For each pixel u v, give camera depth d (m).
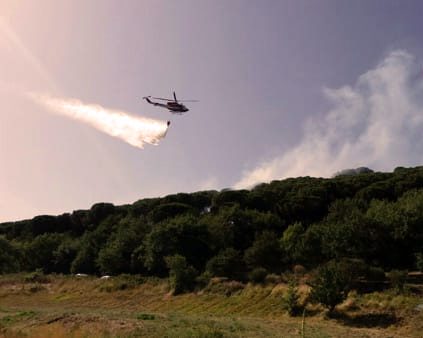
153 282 70.44
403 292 46.22
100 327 32.78
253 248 68.06
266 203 94.44
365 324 42.28
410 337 37.88
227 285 60.94
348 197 86.44
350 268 48.06
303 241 63.50
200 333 28.39
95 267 90.50
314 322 44.25
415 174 85.38
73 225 119.94
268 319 47.16
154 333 30.03
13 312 47.56
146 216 105.81
